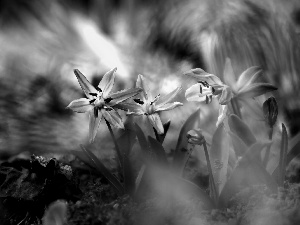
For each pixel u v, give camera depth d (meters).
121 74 0.49
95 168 0.29
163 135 0.27
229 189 0.25
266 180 0.25
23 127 0.41
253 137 0.25
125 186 0.26
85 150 0.26
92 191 0.28
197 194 0.25
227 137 0.26
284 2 0.44
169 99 0.26
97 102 0.25
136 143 0.31
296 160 0.30
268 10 0.43
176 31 0.46
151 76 0.46
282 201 0.24
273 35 0.41
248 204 0.25
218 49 0.41
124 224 0.24
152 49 0.48
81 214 0.25
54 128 0.42
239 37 0.41
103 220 0.25
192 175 0.30
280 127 0.38
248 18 0.42
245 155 0.24
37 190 0.26
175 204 0.26
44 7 0.64
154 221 0.24
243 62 0.41
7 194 0.26
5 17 0.64
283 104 0.40
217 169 0.25
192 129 0.25
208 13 0.44
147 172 0.26
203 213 0.25
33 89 0.50
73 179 0.27
